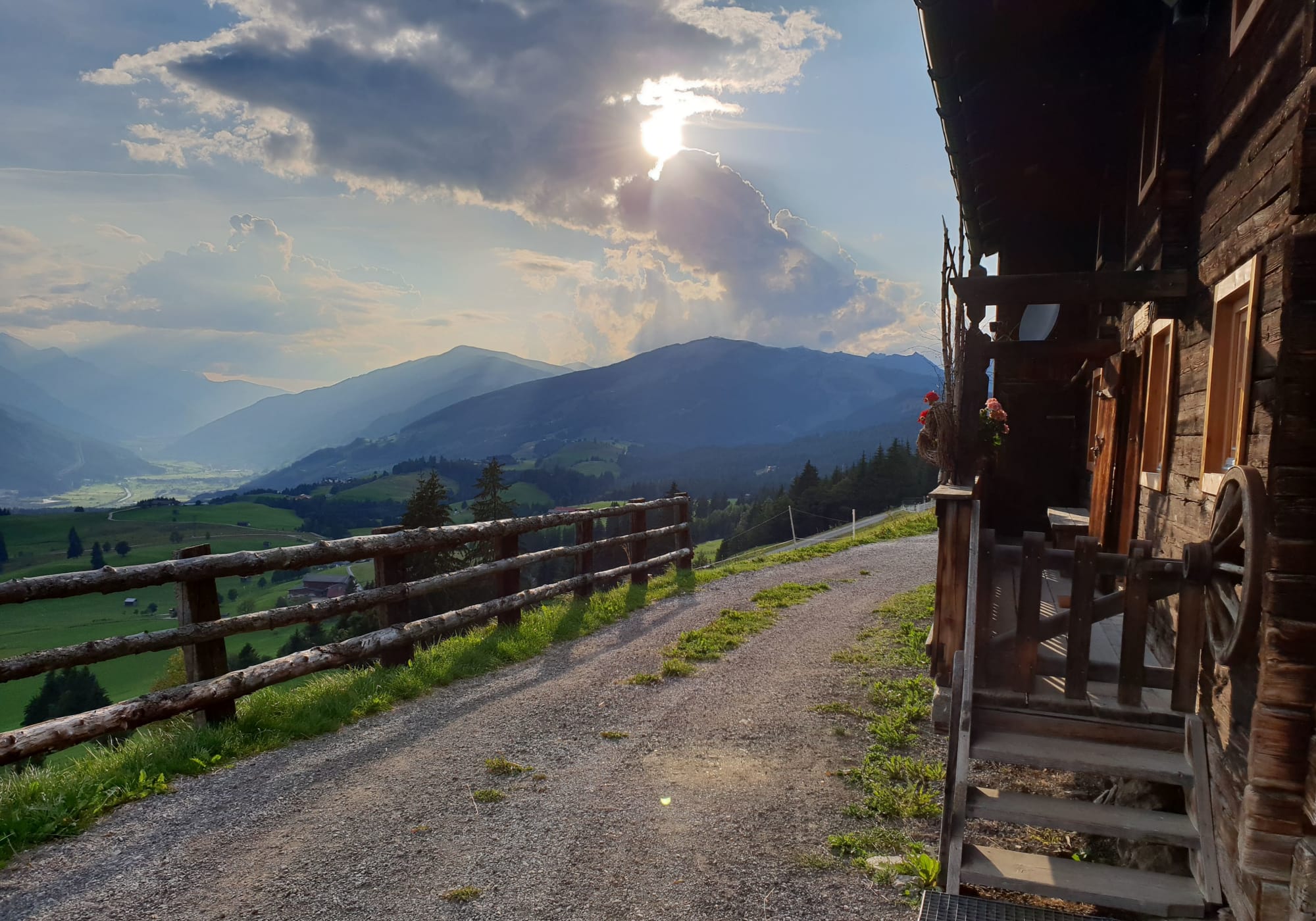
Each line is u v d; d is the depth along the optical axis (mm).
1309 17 2846
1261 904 2965
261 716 5816
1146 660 5012
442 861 4020
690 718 6367
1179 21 4984
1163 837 3555
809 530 78938
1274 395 3102
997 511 10445
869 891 3779
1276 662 2938
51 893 3635
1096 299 5254
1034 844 4406
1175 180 5113
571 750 5645
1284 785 2934
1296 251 2920
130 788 4699
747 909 3625
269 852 4070
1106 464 6992
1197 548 3838
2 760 4297
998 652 4406
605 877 3891
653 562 12672
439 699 6824
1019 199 8539
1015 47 6316
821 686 7277
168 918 3453
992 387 10453
